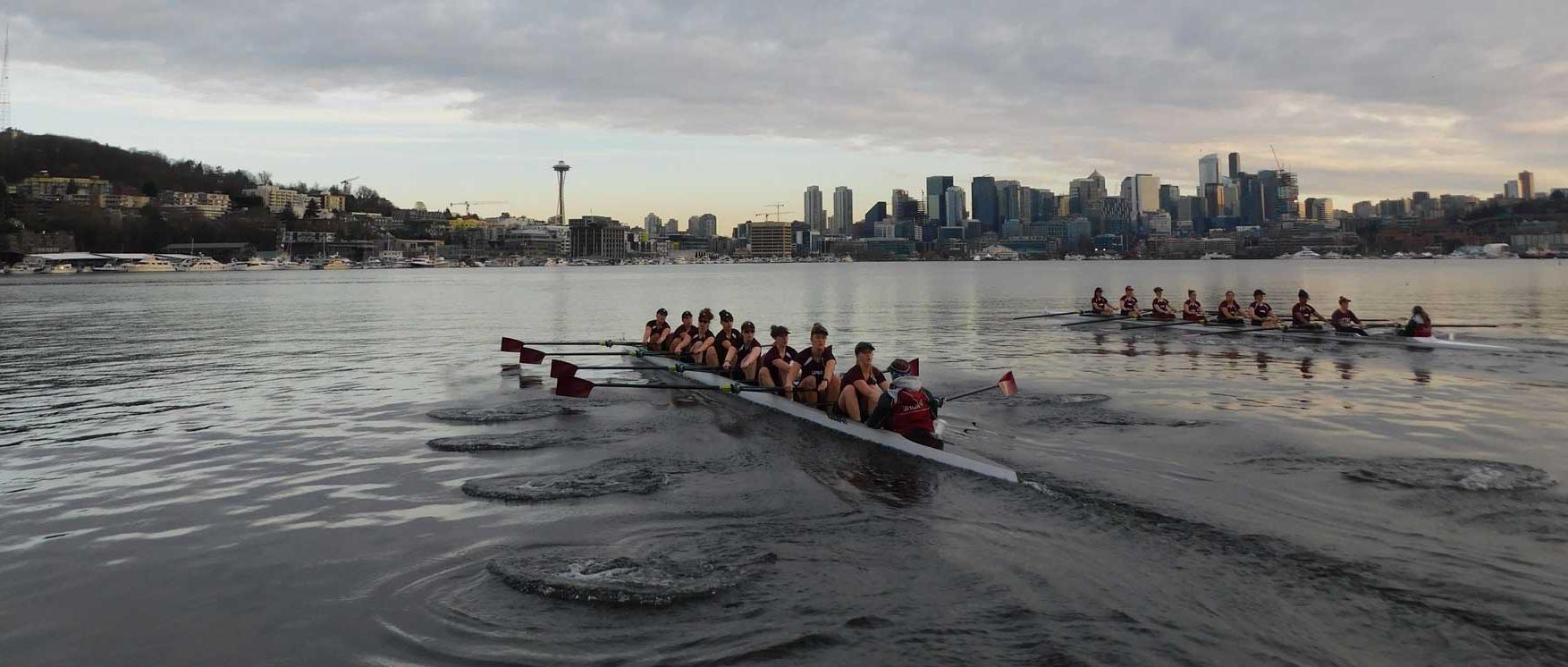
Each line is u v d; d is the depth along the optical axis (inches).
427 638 243.4
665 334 1004.6
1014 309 2063.2
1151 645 234.5
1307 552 303.0
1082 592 271.3
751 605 263.6
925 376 824.9
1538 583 271.4
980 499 378.9
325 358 1047.6
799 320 1752.0
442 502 381.7
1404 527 329.1
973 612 257.9
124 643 243.8
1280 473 415.2
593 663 227.6
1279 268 7480.3
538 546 319.6
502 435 539.5
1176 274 5654.5
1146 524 338.0
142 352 1136.2
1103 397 665.6
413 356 1063.6
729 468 444.1
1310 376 778.2
